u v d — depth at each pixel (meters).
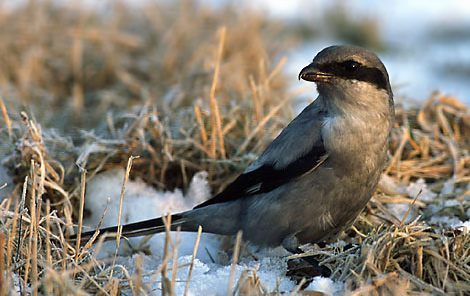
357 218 8.79
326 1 24.78
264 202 8.37
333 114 8.05
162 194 10.10
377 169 8.12
